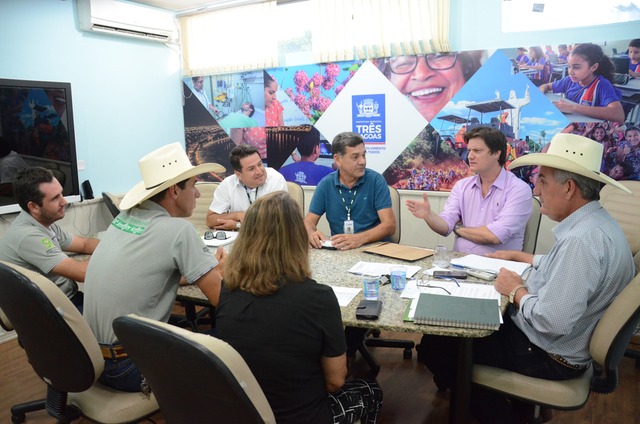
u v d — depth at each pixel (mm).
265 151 4406
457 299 1609
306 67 4078
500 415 1750
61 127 3559
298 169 4281
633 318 1361
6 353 3008
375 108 3854
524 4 3271
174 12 4543
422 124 3703
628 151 3100
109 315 1591
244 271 1234
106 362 1596
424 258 2186
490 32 3410
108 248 1649
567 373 1562
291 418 1240
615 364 1475
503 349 1640
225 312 1252
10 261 1967
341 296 1728
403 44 3646
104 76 3984
